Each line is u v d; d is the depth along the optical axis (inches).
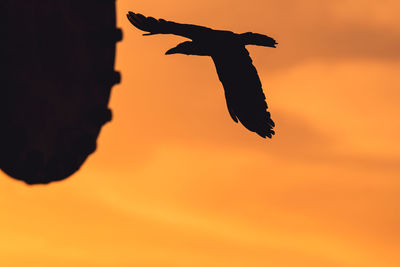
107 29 533.0
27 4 431.8
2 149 438.6
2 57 415.5
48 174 483.5
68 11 483.5
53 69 465.4
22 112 438.0
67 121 495.8
